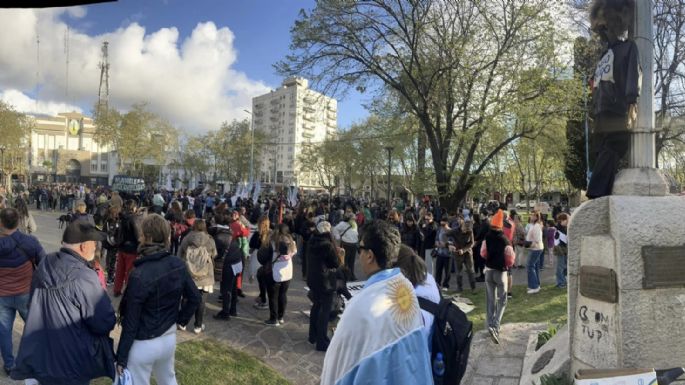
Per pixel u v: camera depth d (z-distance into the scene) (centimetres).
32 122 4772
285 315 785
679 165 2059
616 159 399
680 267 354
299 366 579
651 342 344
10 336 439
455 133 1722
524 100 1587
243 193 2405
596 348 366
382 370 166
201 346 600
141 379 326
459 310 266
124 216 796
